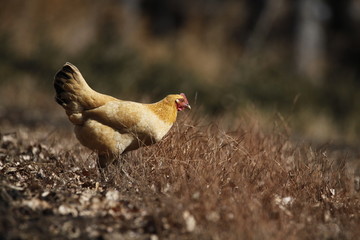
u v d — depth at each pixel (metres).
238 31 97.69
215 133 27.58
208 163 23.69
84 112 23.14
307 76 81.88
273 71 75.88
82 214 20.14
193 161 24.03
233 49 93.31
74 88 22.88
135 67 73.00
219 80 74.31
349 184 25.95
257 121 31.11
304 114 67.12
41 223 19.11
